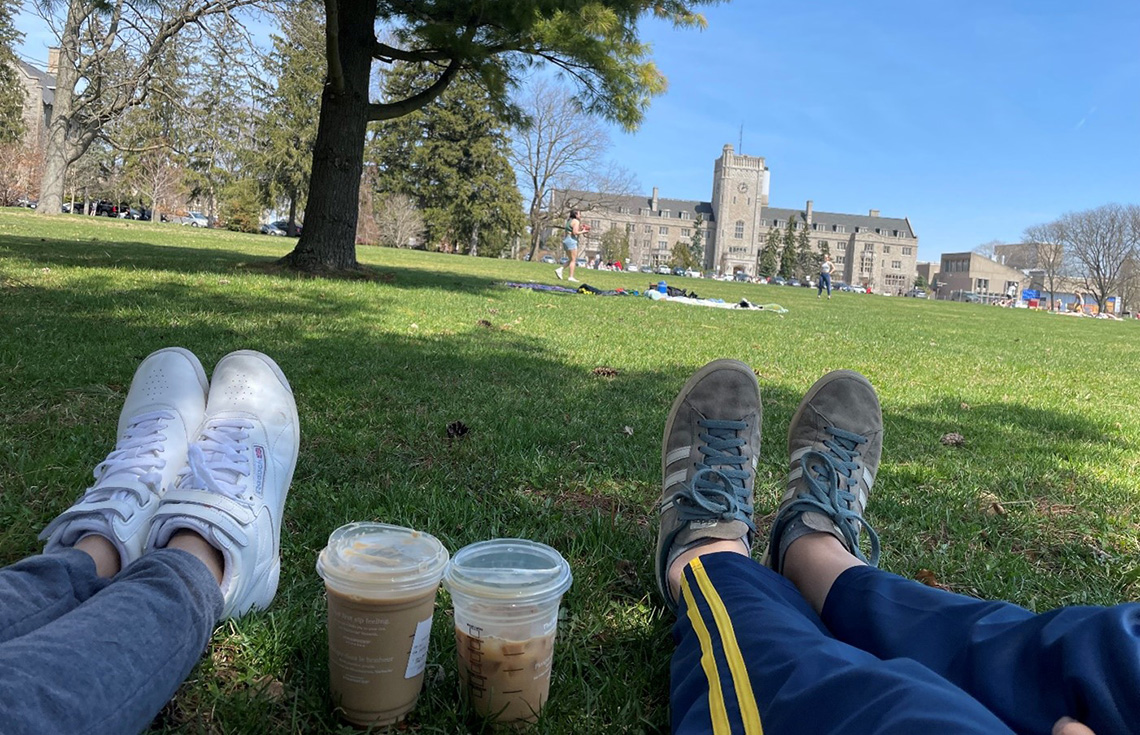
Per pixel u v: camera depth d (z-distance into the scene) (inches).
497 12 351.9
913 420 147.1
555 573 44.5
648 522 82.1
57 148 992.9
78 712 29.4
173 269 309.7
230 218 1824.6
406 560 42.6
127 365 128.3
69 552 41.3
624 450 106.3
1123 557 81.5
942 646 39.7
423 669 44.6
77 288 220.7
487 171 1951.3
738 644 39.8
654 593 64.6
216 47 563.8
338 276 361.1
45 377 117.0
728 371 75.3
